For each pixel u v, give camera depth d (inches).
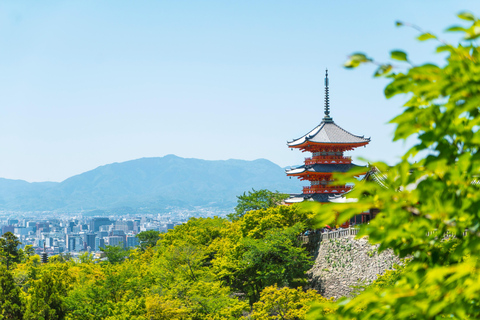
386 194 239.6
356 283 1951.3
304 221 2516.0
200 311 1840.6
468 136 242.7
